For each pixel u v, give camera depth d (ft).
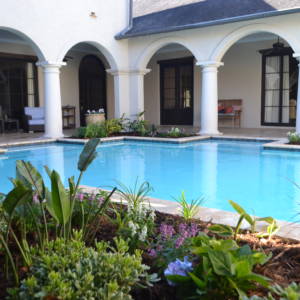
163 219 10.05
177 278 5.44
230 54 45.96
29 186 7.10
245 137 33.91
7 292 5.60
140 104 41.83
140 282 5.88
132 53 41.52
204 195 17.11
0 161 25.96
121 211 9.51
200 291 5.16
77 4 36.94
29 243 7.54
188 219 9.95
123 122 41.09
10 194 5.62
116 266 5.38
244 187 18.45
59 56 35.83
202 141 35.12
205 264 5.40
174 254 6.42
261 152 28.58
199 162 25.23
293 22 30.71
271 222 8.91
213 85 36.42
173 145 32.96
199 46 36.45
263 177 20.52
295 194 17.06
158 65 52.60
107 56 40.73
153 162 25.48
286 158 25.95
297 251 7.43
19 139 34.60
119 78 41.34
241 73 45.42
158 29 36.76
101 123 37.93
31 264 6.30
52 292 4.80
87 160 7.01
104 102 55.16
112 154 28.99
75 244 5.96
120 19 41.16
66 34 36.22
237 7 35.12
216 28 35.04
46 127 36.29
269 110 44.04
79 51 51.01
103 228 8.59
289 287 4.73
